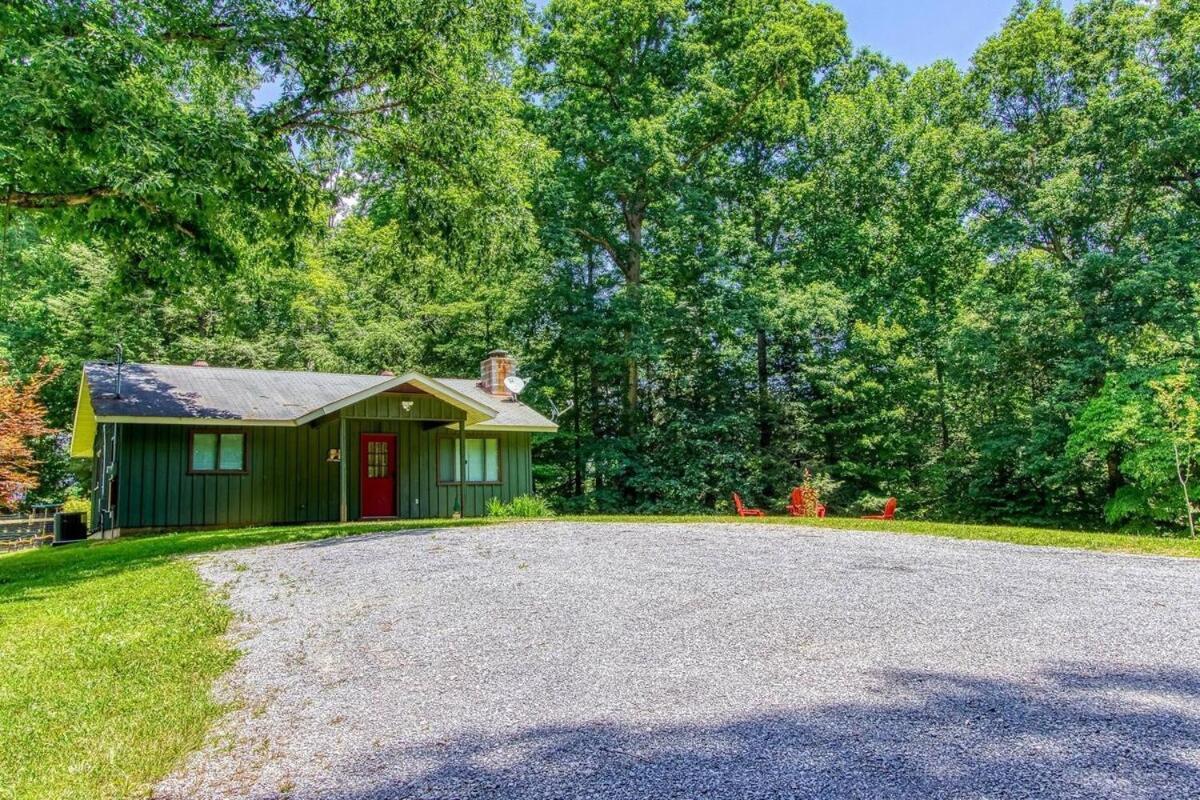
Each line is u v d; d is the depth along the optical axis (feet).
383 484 54.24
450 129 40.16
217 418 45.83
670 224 70.69
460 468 56.80
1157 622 16.56
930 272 78.33
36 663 15.23
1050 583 20.89
